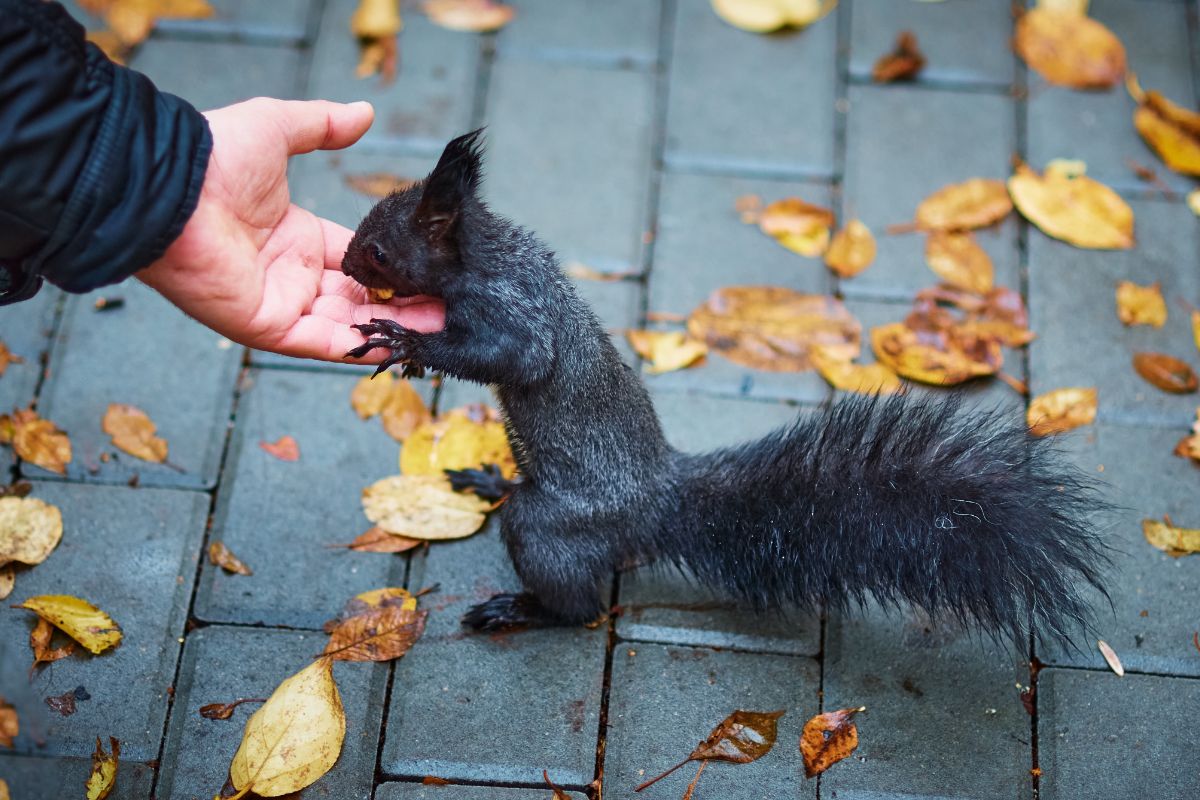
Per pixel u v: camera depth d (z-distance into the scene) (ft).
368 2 4.21
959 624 3.42
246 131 3.17
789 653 3.41
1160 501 3.58
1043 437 3.31
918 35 4.24
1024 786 3.28
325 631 3.42
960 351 3.74
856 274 3.86
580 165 4.02
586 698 3.36
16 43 2.86
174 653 3.38
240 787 3.19
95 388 3.67
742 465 3.36
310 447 3.63
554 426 3.30
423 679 3.37
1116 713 3.35
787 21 4.24
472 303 3.25
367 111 3.29
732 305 3.81
